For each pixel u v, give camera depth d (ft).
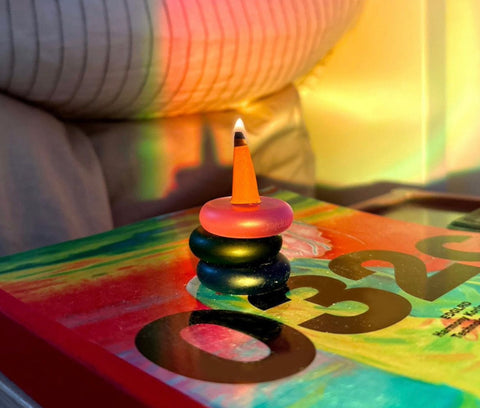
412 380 1.31
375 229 1.89
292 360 1.37
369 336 1.43
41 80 1.86
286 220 1.54
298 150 2.47
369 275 1.65
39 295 1.59
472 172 2.37
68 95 1.92
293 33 2.14
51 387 1.44
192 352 1.39
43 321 1.49
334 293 1.58
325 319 1.49
